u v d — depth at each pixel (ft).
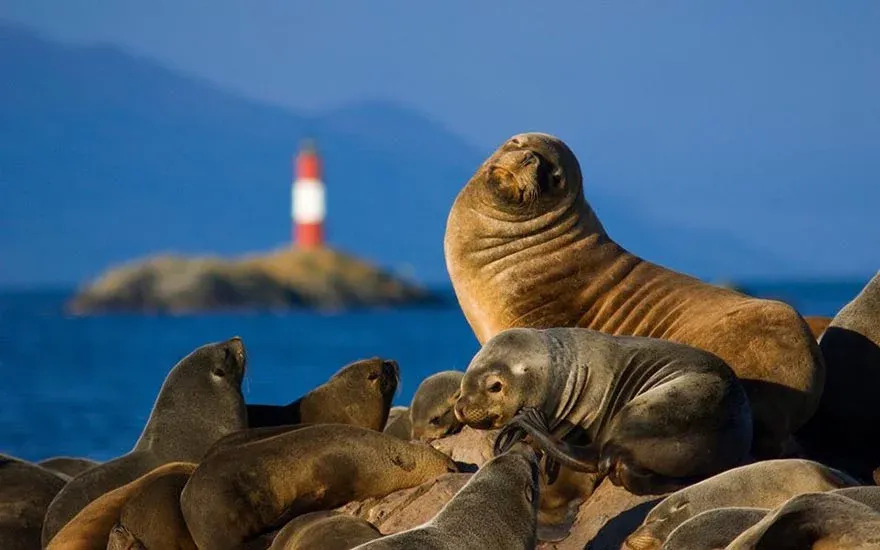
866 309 153.69
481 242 170.09
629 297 161.99
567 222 168.14
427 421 158.61
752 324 147.84
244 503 131.75
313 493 133.69
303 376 501.56
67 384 539.29
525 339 134.31
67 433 337.93
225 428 154.10
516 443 116.57
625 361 134.21
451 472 136.77
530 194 166.71
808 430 156.15
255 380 479.41
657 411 127.24
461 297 172.96
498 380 132.67
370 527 117.39
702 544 106.01
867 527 96.73
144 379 558.15
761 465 118.52
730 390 130.11
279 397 391.04
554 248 167.02
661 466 125.59
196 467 139.85
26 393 494.59
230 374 156.46
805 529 97.96
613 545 122.31
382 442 136.15
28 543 152.35
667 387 129.49
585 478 130.62
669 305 158.71
